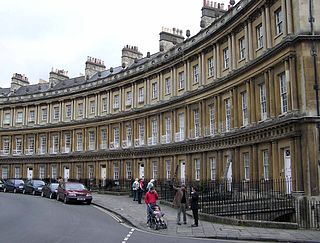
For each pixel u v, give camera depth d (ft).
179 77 145.48
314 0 85.56
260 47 101.30
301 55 83.76
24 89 248.73
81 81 220.64
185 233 63.05
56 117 212.02
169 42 169.68
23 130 221.66
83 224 70.03
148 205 70.95
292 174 83.71
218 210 80.74
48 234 56.85
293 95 84.58
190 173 134.72
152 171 157.58
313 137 80.48
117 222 76.89
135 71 167.94
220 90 119.14
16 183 168.76
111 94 184.96
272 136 92.58
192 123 135.64
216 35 121.60
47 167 210.59
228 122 117.39
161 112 153.48
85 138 195.31
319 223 77.05
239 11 107.86
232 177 110.22
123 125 176.04
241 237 58.44
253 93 102.99
